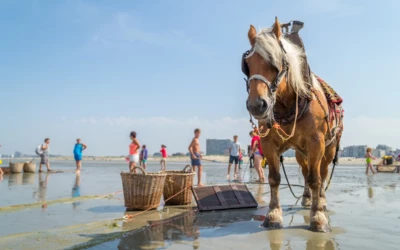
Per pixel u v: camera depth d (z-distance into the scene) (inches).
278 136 203.3
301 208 273.1
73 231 197.8
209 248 162.4
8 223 226.8
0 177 632.4
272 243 170.9
